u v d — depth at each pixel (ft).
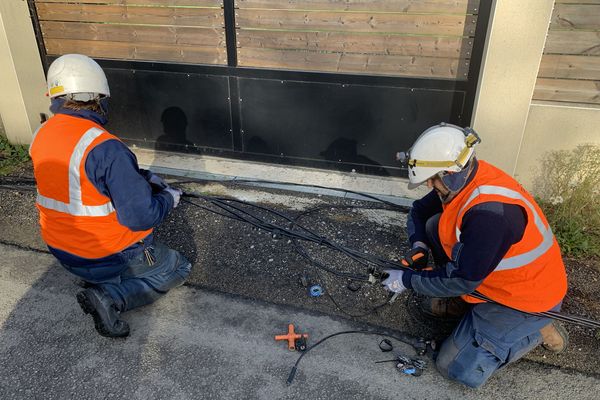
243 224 11.81
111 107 15.48
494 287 7.30
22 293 9.61
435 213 9.09
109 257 8.08
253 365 8.11
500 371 8.05
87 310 7.95
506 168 12.48
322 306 9.40
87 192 7.32
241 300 9.52
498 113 11.89
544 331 7.93
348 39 12.78
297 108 13.88
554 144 12.23
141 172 8.38
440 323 9.00
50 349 8.36
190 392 7.62
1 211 12.37
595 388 7.79
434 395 7.63
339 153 14.20
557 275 7.20
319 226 11.85
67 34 14.78
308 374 7.95
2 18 14.06
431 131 7.16
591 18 11.25
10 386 7.67
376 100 13.17
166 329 8.80
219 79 14.11
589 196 11.65
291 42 13.19
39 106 15.66
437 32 12.10
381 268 10.23
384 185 13.76
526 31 10.94
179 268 9.34
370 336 8.72
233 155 15.17
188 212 12.28
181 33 13.87
